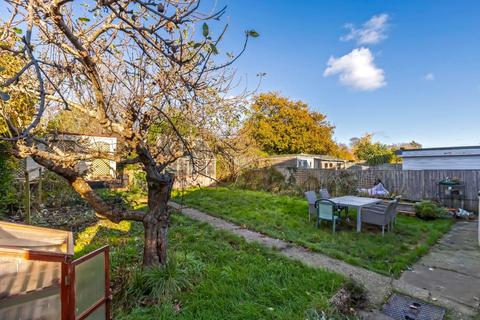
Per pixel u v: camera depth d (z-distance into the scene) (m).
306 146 24.12
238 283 3.12
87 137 3.85
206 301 2.70
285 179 13.41
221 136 3.66
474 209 9.20
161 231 3.21
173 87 2.42
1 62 2.26
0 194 5.73
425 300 3.10
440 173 10.01
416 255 4.62
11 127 2.20
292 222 6.54
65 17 1.98
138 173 9.22
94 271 1.84
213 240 4.87
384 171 11.21
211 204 8.55
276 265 3.71
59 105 2.92
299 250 4.58
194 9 1.31
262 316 2.51
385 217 5.68
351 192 11.26
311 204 6.76
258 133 22.56
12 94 2.36
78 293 1.67
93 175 9.41
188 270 3.23
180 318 2.44
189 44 1.62
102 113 2.26
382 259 4.38
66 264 1.58
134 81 2.70
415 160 13.38
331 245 4.93
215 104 3.24
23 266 1.49
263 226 6.06
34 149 2.58
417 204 8.38
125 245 4.38
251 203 8.80
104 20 1.97
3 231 1.92
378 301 3.06
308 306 2.69
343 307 2.81
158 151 3.27
